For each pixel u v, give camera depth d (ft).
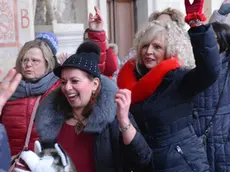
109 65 12.91
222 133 9.68
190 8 7.95
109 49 13.21
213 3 35.68
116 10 31.32
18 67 10.57
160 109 8.30
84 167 7.42
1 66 18.16
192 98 8.47
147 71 9.09
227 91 9.75
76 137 7.56
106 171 7.29
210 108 9.68
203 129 9.68
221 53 10.07
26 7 19.58
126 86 8.91
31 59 10.32
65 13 25.84
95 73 7.39
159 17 12.26
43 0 23.26
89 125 7.32
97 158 7.29
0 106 5.57
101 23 10.62
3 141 5.73
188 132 8.45
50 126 7.72
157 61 8.79
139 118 8.52
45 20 23.40
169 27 8.76
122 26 31.78
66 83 7.41
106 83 7.64
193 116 9.68
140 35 9.07
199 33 7.67
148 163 7.69
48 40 11.15
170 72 8.48
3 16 18.35
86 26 26.78
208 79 7.95
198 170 8.30
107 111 7.32
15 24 18.99
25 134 9.93
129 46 32.22
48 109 7.79
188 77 8.21
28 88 10.10
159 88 8.51
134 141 7.11
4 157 5.67
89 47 7.80
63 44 23.62
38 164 6.31
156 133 8.39
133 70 9.27
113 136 7.31
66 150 7.53
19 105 10.05
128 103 6.98
